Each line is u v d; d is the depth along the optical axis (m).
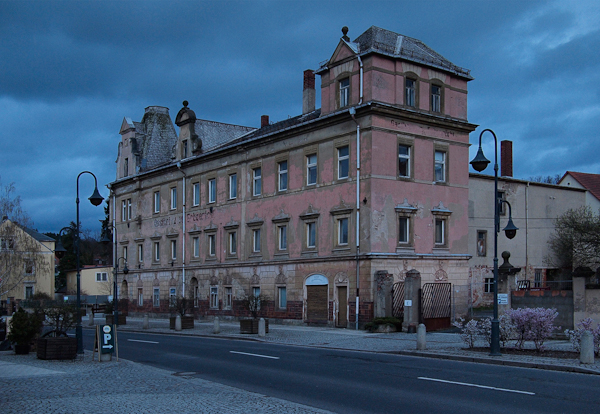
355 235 32.66
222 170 44.44
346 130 33.72
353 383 14.23
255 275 40.16
